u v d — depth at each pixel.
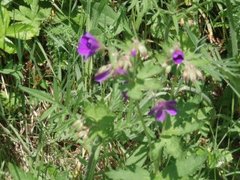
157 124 0.96
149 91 0.92
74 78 1.12
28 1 1.16
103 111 0.86
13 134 1.15
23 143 1.13
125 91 0.84
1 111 1.13
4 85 1.17
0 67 1.15
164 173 0.90
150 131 0.93
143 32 1.13
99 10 1.09
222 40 1.20
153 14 1.12
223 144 1.13
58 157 1.11
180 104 0.91
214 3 1.20
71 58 1.12
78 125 0.87
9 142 1.14
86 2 1.12
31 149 1.15
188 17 1.14
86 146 0.90
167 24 1.07
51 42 1.16
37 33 1.14
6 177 1.10
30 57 1.14
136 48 0.80
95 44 0.83
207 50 1.10
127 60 0.79
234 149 1.12
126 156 1.07
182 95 1.08
